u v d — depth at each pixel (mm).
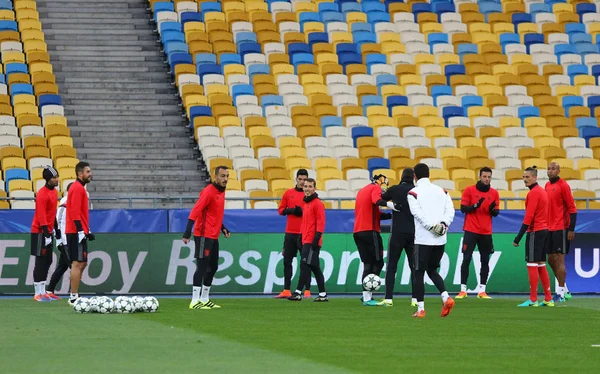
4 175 48062
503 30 69188
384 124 57781
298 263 39750
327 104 58438
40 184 47062
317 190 49750
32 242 34938
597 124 61000
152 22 64125
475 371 16922
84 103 56375
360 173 51750
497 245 40906
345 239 40031
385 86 61188
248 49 62688
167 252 39125
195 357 18562
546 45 67688
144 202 49938
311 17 66875
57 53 59875
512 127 58469
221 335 22688
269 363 17750
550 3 72625
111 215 38781
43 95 54469
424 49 65688
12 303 33844
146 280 38906
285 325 25328
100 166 51750
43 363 17641
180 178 52000
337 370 16875
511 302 35594
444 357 18812
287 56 62125
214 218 31281
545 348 20422
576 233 41219
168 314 28859
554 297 36188
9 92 55438
